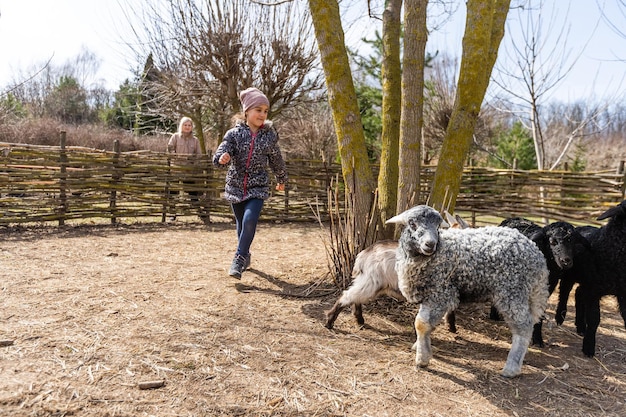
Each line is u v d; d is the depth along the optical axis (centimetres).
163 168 924
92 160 864
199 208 955
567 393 343
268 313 446
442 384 344
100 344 357
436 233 347
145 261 611
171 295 476
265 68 1345
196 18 1323
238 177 523
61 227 823
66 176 842
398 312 472
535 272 370
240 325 414
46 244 682
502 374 362
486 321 479
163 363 337
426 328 359
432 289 366
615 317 520
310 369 350
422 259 360
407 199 495
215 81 1396
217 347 368
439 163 502
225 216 971
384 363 371
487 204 1048
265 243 781
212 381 321
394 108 521
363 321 443
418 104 488
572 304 557
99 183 873
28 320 392
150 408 285
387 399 319
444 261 361
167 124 2114
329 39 509
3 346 343
